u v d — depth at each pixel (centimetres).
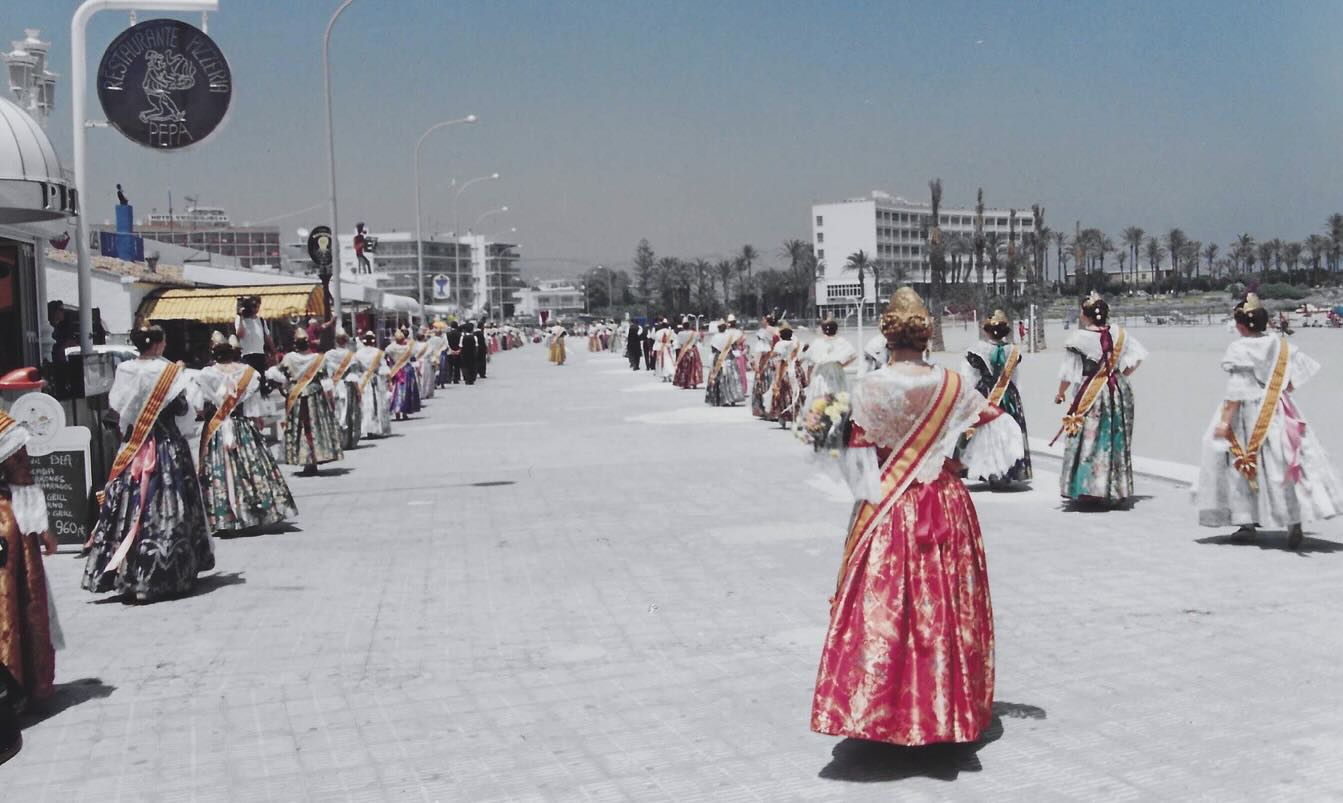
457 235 6312
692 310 16638
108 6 1236
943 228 16350
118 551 809
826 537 990
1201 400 2208
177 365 840
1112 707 543
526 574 884
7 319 1405
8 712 534
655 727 541
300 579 894
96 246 2608
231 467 1072
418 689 611
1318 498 856
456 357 3906
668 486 1330
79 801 479
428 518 1167
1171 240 17662
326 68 2611
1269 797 438
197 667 665
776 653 652
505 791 473
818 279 13688
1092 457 1050
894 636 469
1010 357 1187
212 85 1271
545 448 1800
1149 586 771
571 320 17250
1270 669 589
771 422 2162
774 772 482
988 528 996
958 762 484
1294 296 13775
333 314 2631
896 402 478
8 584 580
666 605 771
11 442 580
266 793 480
